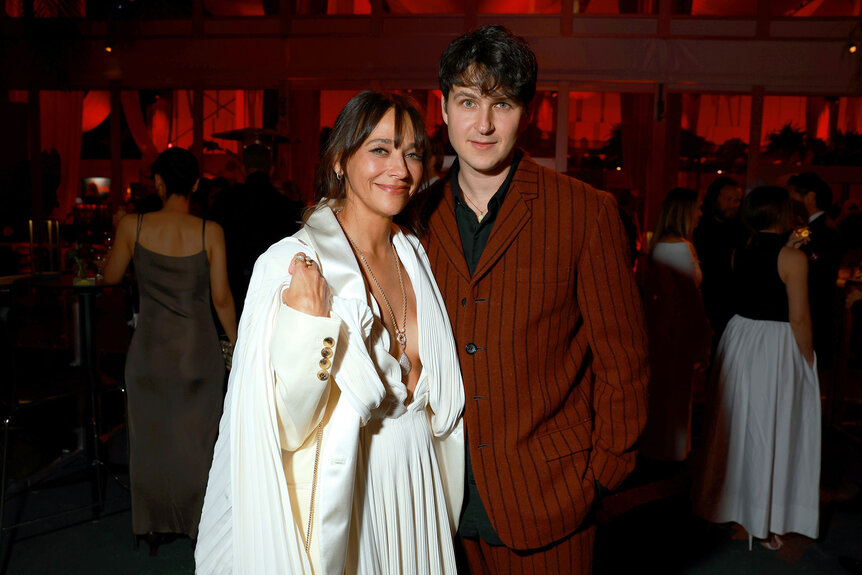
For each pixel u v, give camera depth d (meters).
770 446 2.74
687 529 2.95
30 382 2.88
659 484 3.44
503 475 1.50
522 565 1.58
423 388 1.42
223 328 3.06
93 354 3.01
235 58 6.09
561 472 1.51
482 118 1.39
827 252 4.14
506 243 1.47
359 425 1.27
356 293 1.32
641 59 5.82
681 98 6.16
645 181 6.16
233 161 6.34
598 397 1.55
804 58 5.75
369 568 1.30
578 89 5.95
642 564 2.64
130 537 2.80
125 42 6.13
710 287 3.68
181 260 2.57
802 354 2.78
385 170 1.35
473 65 1.36
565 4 5.81
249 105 6.29
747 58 5.77
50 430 3.96
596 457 1.55
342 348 1.25
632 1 5.96
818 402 2.80
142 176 6.39
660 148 6.02
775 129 6.03
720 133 6.18
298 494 1.28
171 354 2.60
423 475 1.40
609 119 6.11
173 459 2.60
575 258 1.49
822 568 2.63
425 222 1.59
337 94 6.40
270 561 1.21
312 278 1.18
